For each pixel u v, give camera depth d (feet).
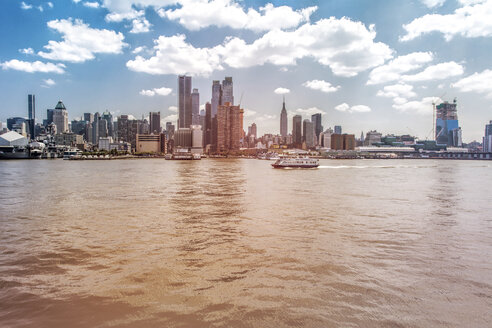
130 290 61.26
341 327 48.80
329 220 124.57
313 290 61.26
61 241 94.32
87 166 654.12
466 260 78.79
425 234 103.65
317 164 605.31
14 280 66.23
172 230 107.45
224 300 57.21
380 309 54.29
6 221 123.24
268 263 75.56
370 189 241.14
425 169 622.54
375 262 76.74
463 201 180.24
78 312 53.31
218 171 492.13
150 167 625.41
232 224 116.67
